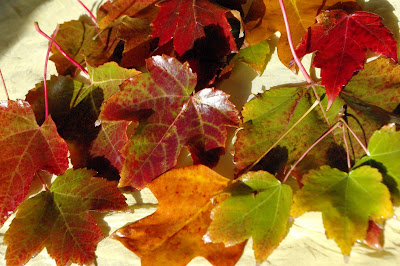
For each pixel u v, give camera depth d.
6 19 0.59
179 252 0.46
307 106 0.48
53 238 0.47
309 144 0.47
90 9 0.57
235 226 0.45
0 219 0.48
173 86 0.48
